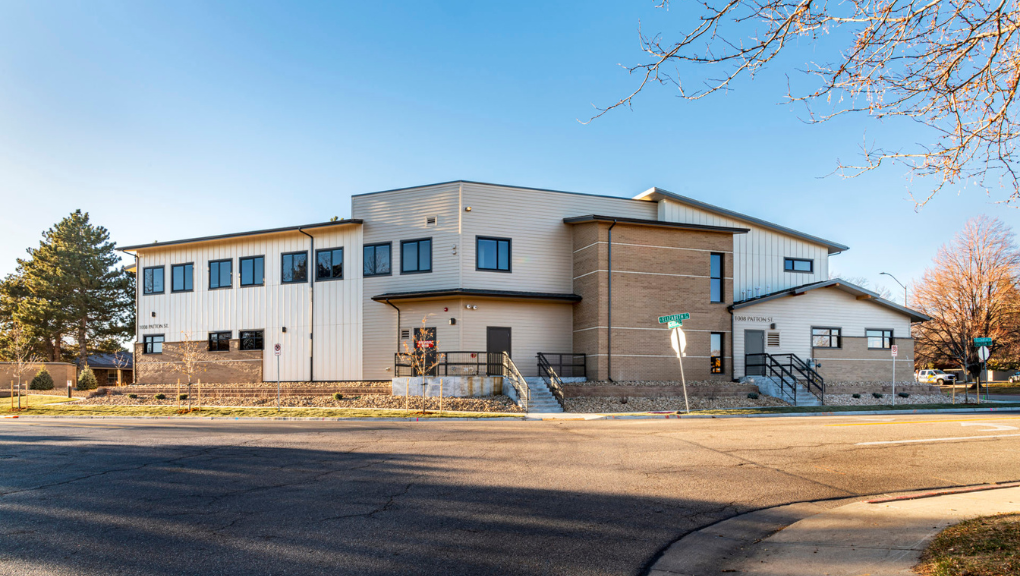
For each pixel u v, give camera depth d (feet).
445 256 85.71
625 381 81.66
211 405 78.59
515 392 72.33
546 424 55.16
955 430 46.57
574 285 89.35
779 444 39.75
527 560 18.13
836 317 97.81
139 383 99.50
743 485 28.17
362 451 37.70
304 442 41.86
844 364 97.19
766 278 101.35
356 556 18.42
